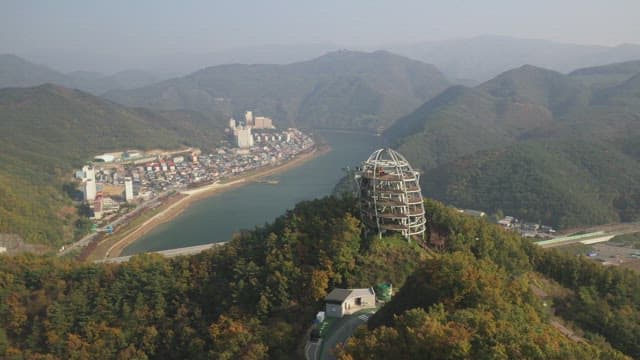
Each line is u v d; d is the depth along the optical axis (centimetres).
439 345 11319
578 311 19688
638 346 17562
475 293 14412
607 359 12069
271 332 17325
